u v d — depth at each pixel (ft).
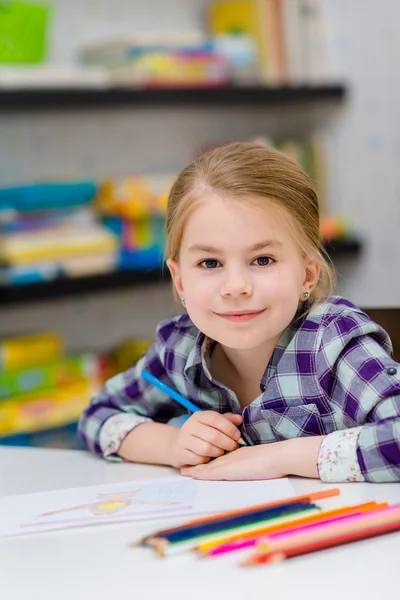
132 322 11.16
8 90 8.59
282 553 2.79
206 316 4.05
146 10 11.02
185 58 9.96
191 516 3.35
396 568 2.72
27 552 3.10
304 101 11.39
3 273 8.78
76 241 9.26
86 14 10.46
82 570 2.88
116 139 10.84
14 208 8.84
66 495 3.78
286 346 4.37
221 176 3.99
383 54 10.93
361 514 3.12
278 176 4.04
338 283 11.69
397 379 4.01
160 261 9.02
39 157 10.23
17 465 4.51
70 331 10.56
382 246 11.21
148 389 4.87
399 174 10.94
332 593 2.58
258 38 10.69
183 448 4.17
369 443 3.73
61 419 9.07
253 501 3.47
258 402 4.32
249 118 12.04
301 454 3.82
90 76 9.33
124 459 4.53
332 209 11.61
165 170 11.28
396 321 4.98
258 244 3.92
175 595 2.63
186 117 11.43
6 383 8.67
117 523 3.33
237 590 2.63
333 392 4.24
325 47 11.25
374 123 11.12
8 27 8.95
